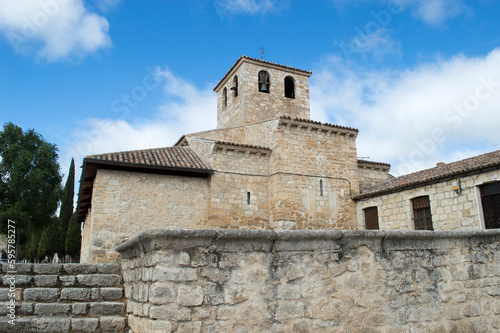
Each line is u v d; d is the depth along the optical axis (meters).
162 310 4.60
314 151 20.06
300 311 5.30
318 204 19.42
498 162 13.11
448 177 15.08
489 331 6.61
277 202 18.56
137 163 16.09
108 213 15.63
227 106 27.31
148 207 16.45
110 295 6.96
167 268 4.75
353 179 20.78
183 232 4.84
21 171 36.41
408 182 16.92
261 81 25.30
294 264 5.44
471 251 6.88
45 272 7.30
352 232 5.82
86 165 15.71
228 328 4.86
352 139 21.42
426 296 6.20
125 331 6.28
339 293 5.59
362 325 5.61
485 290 6.80
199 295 4.81
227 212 17.97
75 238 31.98
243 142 22.88
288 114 25.72
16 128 38.59
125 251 6.79
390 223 17.91
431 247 6.50
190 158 19.06
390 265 6.05
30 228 38.41
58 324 6.11
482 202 13.98
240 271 5.11
